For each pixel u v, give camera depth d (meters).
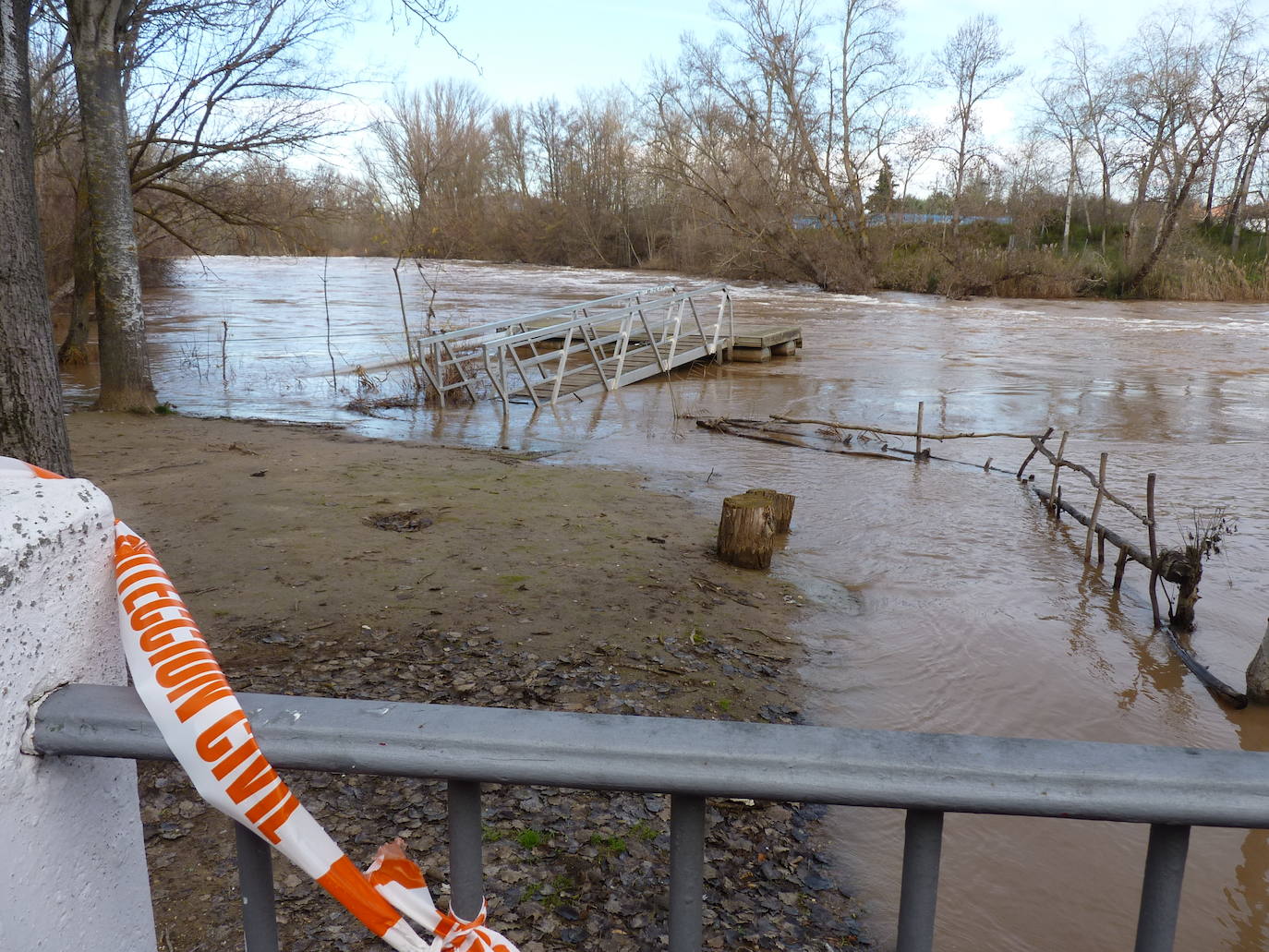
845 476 10.92
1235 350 23.30
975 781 0.97
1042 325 29.56
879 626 6.38
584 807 3.91
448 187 59.78
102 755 1.00
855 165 45.50
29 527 1.00
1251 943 3.43
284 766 1.02
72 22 11.84
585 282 46.25
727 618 6.26
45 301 4.34
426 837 3.57
